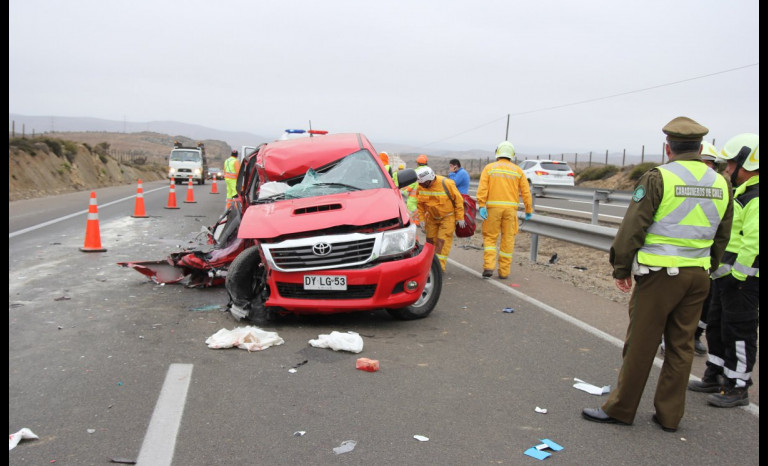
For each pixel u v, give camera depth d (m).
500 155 9.61
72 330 6.03
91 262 9.84
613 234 8.79
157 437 3.77
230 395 4.48
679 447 3.94
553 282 9.60
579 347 6.00
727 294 4.70
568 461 3.68
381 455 3.64
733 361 4.69
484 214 9.45
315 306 6.18
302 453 3.63
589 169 39.53
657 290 4.08
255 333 5.78
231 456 3.56
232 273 6.53
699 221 4.04
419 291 6.42
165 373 4.89
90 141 169.50
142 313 6.76
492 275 9.98
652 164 32.09
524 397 4.67
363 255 6.19
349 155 7.71
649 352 4.13
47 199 23.20
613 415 4.25
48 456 3.49
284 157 7.71
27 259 9.95
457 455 3.68
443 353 5.68
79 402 4.27
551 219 10.50
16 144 31.27
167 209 19.94
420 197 9.58
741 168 4.71
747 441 4.06
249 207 7.07
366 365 5.09
